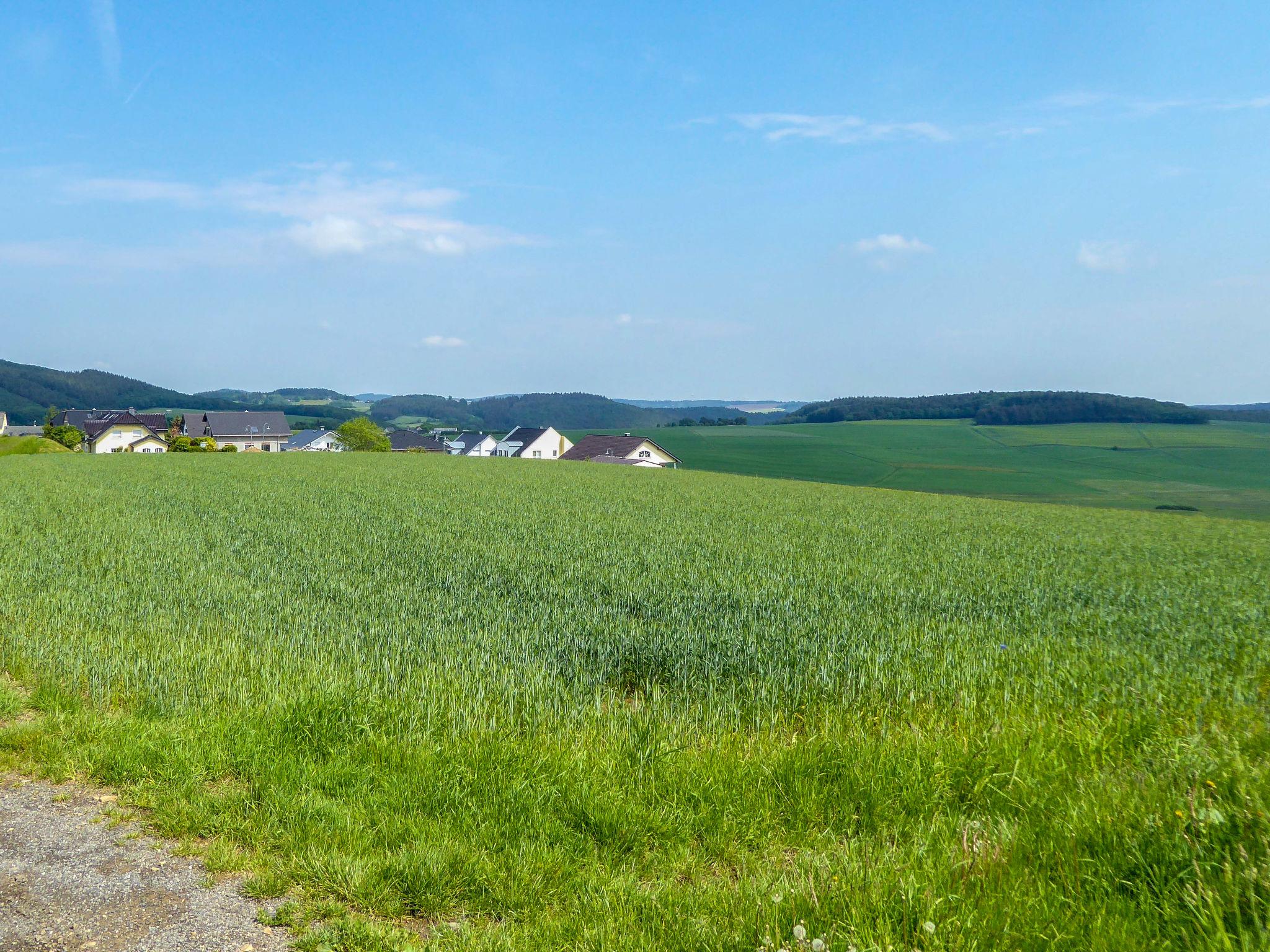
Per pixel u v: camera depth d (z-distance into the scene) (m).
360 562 15.05
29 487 30.91
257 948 3.77
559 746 5.89
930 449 127.62
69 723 6.36
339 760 5.63
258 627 9.62
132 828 4.89
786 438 144.12
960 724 6.38
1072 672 8.03
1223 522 41.44
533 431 130.38
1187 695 7.37
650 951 3.65
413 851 4.51
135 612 10.28
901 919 3.66
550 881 4.34
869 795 5.14
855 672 7.88
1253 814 4.24
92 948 3.70
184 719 6.47
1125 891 3.95
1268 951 3.37
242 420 133.12
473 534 19.78
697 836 4.87
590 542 18.72
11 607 10.33
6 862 4.44
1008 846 4.25
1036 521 33.16
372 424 128.00
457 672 7.78
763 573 14.88
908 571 16.30
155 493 29.31
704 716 6.77
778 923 3.65
